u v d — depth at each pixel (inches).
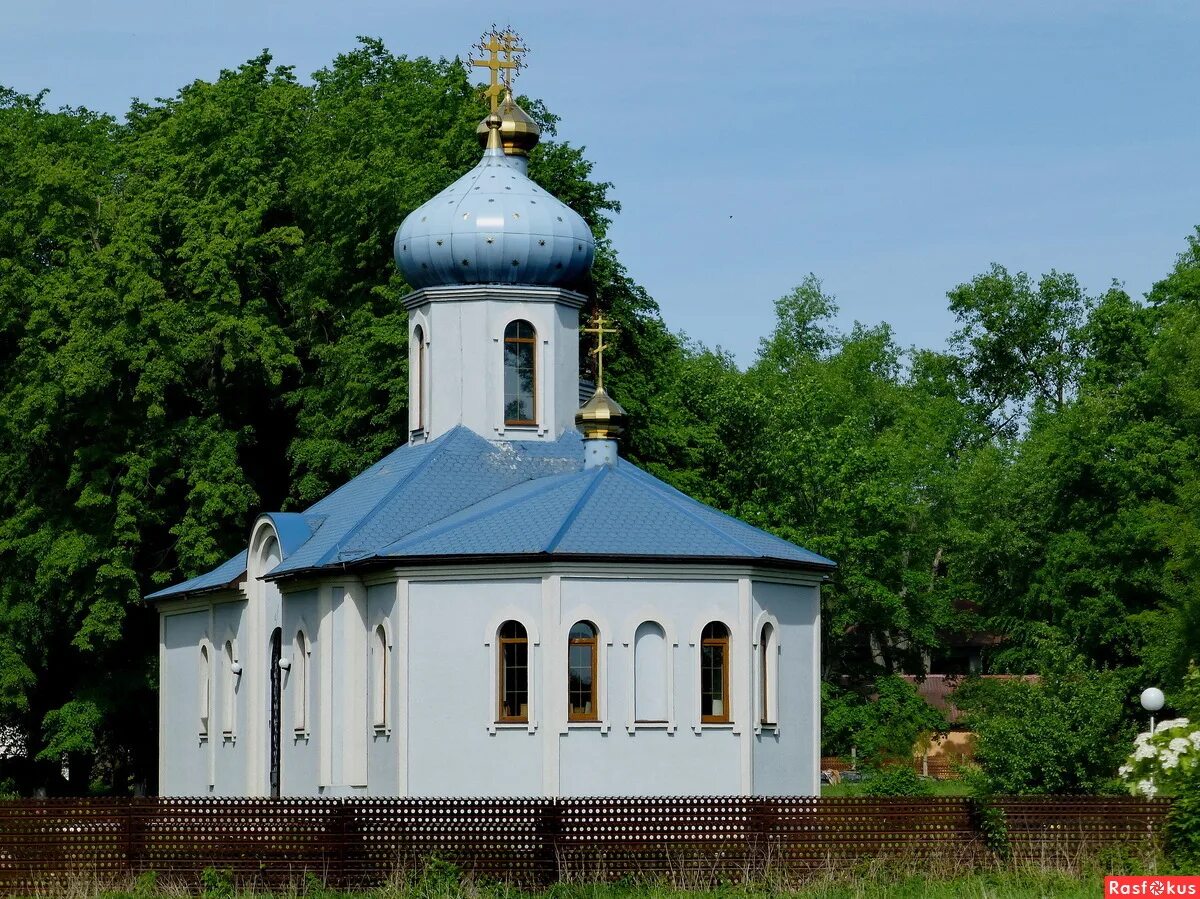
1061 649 1979.6
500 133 2273.6
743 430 3408.0
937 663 4692.4
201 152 2810.0
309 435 2706.7
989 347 4384.8
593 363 2755.9
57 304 2583.7
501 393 2181.3
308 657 2048.5
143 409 2655.0
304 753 2044.8
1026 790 1881.2
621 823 1448.1
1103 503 3102.9
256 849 1435.8
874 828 1476.4
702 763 1873.8
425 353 2233.0
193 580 2482.8
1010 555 3521.2
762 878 1425.9
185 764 2445.9
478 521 1943.9
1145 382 3075.8
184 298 2723.9
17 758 2837.1
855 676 3587.6
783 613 1968.5
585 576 1860.2
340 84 3137.3
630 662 1863.9
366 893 1393.9
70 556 2571.4
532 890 1416.1
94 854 1432.1
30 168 2709.2
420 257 2194.9
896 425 4249.5
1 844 1423.5
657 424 2815.0
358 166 2647.6
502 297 2188.7
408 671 1893.5
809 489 3449.8
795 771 1964.8
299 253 2733.8
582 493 1942.7
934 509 4028.1
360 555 1969.7
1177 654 2581.2
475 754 1870.1
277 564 2139.5
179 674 2487.7
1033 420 3991.1
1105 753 1889.8
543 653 1849.2
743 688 1891.0
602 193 2824.8
